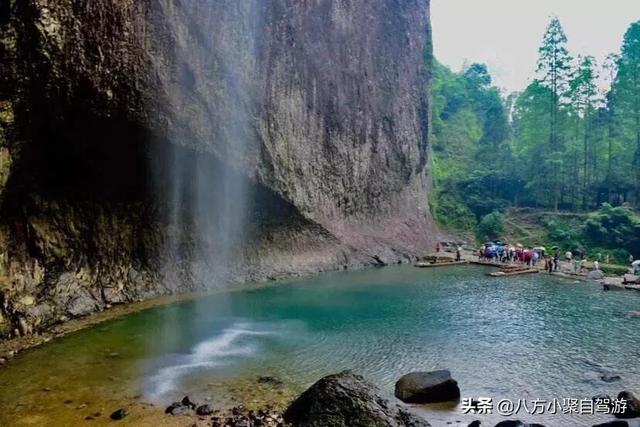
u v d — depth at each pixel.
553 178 55.81
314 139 34.91
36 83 15.65
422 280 29.53
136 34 19.12
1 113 14.74
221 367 12.94
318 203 34.81
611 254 42.06
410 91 50.50
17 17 14.66
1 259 15.59
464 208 59.06
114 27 18.03
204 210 25.58
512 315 19.67
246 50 26.98
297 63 32.94
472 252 47.09
